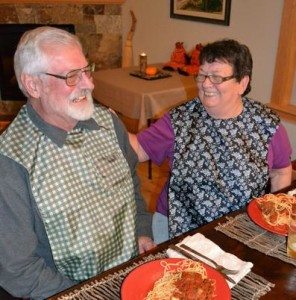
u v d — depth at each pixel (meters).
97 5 4.44
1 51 4.35
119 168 1.36
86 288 0.99
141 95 2.78
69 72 1.15
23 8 4.25
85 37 4.54
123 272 1.05
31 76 1.15
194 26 3.69
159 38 4.16
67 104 1.17
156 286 0.95
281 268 1.08
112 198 1.30
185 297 0.92
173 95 2.91
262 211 1.28
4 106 4.61
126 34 4.63
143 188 3.16
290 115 2.96
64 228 1.19
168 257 1.11
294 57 2.96
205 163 1.48
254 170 1.48
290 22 2.81
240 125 1.50
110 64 4.76
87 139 1.31
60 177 1.19
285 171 1.62
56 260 1.20
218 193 1.49
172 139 1.55
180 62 3.51
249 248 1.16
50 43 1.14
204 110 1.52
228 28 3.36
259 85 3.22
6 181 1.10
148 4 4.18
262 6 3.02
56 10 4.33
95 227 1.23
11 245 1.11
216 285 0.96
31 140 1.18
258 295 0.97
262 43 3.10
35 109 1.21
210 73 1.39
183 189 1.53
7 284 1.14
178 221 1.55
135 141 1.61
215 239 1.20
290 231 1.11
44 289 1.15
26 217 1.13
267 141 1.52
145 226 1.53
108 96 3.10
